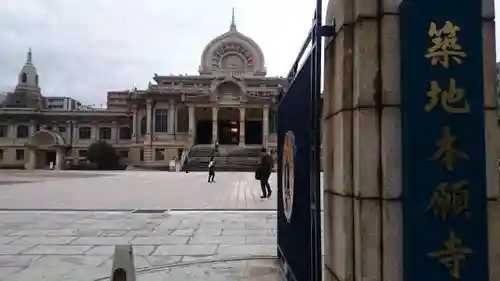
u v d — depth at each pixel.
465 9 2.44
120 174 40.94
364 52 2.58
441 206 2.38
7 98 80.00
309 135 3.56
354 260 2.63
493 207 2.46
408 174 2.40
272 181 25.52
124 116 68.12
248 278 5.17
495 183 2.47
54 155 62.62
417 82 2.42
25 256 6.42
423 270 2.36
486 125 2.48
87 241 7.63
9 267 5.77
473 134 2.40
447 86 2.41
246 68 74.12
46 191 19.41
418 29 2.44
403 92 2.47
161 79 70.94
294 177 4.49
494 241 2.44
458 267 2.37
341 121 2.78
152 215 11.24
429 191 2.38
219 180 28.62
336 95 2.97
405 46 2.45
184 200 15.27
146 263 5.96
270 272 5.44
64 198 16.08
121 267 3.59
